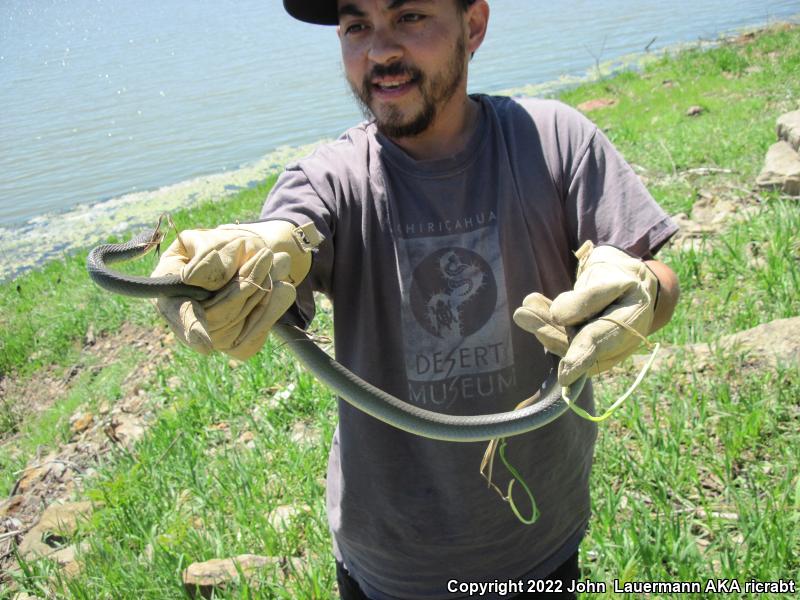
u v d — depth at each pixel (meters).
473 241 1.20
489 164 1.20
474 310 1.21
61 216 7.80
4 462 3.58
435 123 1.18
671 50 10.64
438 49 1.12
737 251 3.13
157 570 2.07
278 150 9.05
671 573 1.74
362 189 1.19
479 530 1.27
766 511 1.77
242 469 2.40
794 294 2.78
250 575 1.97
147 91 13.25
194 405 3.00
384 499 1.28
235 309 0.94
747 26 11.69
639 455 2.14
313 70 13.32
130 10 30.58
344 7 1.14
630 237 1.14
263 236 1.03
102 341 4.56
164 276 0.93
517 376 1.24
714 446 2.13
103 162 9.45
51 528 2.54
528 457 1.25
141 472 2.69
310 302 1.17
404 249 1.20
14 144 10.66
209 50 17.30
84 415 3.61
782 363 2.30
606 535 1.86
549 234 1.21
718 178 4.24
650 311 0.98
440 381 1.23
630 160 4.96
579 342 0.96
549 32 13.65
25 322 5.02
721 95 6.59
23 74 16.67
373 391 1.09
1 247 7.11
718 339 2.50
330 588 1.90
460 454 1.23
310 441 2.59
